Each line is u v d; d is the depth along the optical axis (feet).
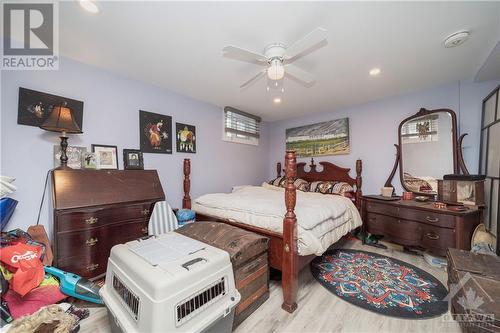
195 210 8.58
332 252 8.95
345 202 9.09
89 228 5.89
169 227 7.67
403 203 8.46
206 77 8.14
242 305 5.02
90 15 4.81
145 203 7.12
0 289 4.44
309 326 4.87
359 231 10.44
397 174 10.17
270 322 5.00
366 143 11.11
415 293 6.06
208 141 11.18
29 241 5.29
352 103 11.20
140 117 8.45
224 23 5.06
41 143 6.23
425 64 7.08
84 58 6.75
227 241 5.32
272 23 5.05
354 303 5.65
